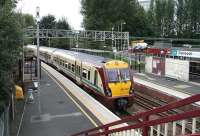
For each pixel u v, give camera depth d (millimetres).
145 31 116125
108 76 25578
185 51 47312
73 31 72688
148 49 59406
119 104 25469
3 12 15086
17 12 18375
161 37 119875
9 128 17734
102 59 30250
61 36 73688
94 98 27688
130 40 110375
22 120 20422
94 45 95062
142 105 28891
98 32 74125
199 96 4445
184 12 117312
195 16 115562
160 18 121938
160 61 44594
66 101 25406
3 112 15000
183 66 39781
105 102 25547
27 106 24000
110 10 109500
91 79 28547
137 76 44531
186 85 36781
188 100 4699
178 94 30734
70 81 35781
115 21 110562
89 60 30984
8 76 15883
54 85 33094
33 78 31391
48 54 58906
